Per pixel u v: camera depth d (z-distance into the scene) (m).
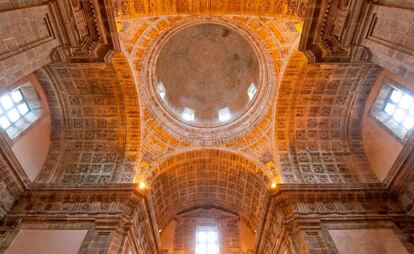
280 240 13.55
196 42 22.25
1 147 11.76
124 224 12.73
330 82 15.04
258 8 9.85
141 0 9.30
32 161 14.47
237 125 18.14
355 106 15.92
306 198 13.54
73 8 8.12
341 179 14.91
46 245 11.62
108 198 13.58
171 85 21.20
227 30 21.20
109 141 16.53
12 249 11.49
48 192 13.68
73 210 13.09
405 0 6.80
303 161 15.81
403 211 12.81
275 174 15.31
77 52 9.02
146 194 14.12
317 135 16.56
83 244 11.52
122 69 14.36
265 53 15.83
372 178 14.64
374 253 11.18
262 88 17.09
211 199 21.12
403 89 12.99
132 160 15.87
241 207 20.14
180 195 19.84
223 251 18.50
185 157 17.17
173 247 18.69
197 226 20.16
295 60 14.20
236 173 18.03
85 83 14.96
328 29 9.17
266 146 16.66
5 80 7.01
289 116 16.31
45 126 15.63
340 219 12.59
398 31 7.35
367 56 9.05
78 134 16.42
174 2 9.74
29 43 7.37
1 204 12.65
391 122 14.27
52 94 15.25
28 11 7.04
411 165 12.05
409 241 11.55
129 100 15.76
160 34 15.26
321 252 11.09
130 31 13.06
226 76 22.55
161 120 17.34
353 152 15.92
